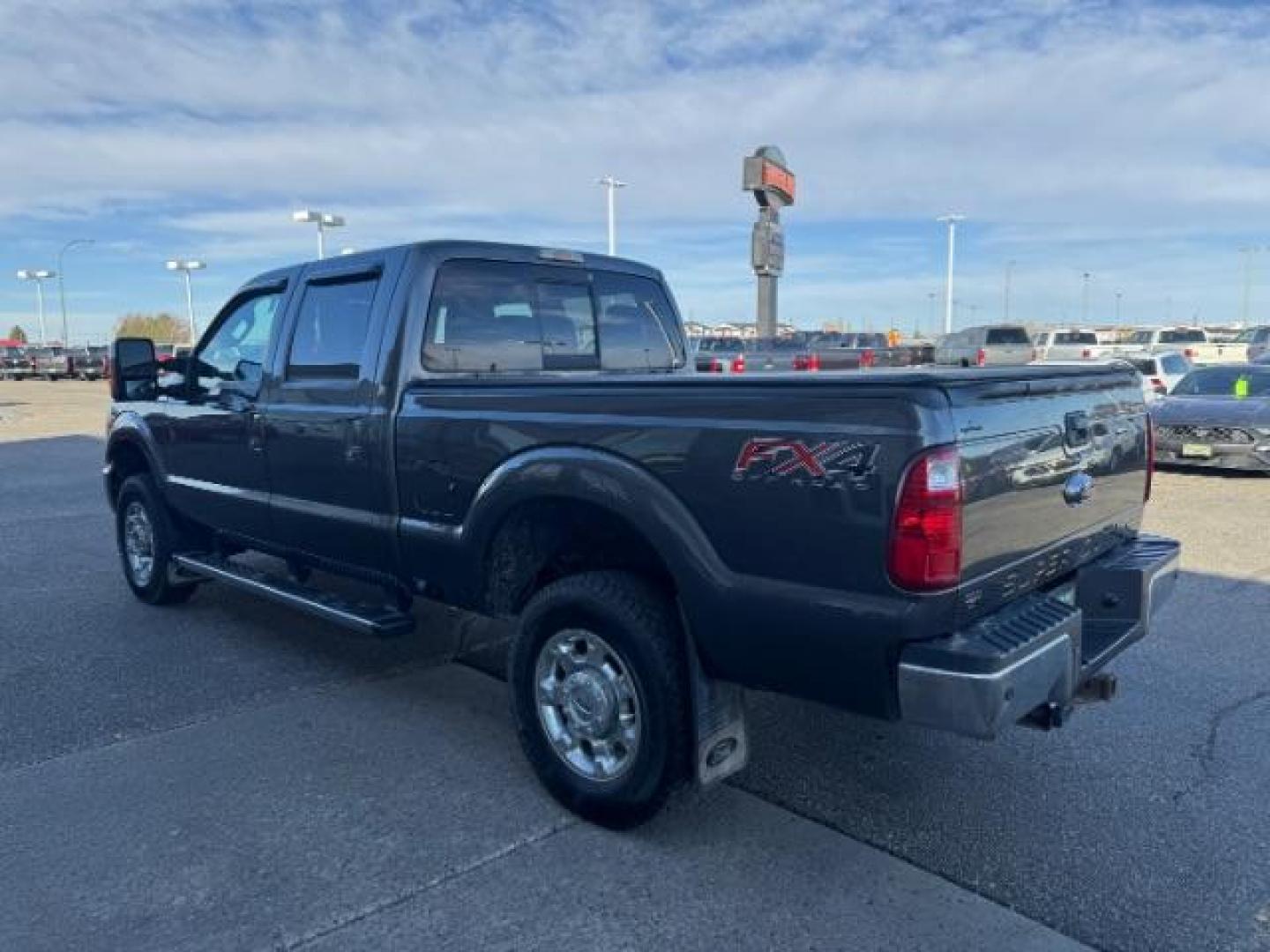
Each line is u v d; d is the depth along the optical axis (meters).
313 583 6.63
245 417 5.26
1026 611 3.19
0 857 3.40
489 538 3.96
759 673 3.21
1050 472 3.37
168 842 3.50
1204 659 5.34
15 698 4.87
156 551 6.27
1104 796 3.84
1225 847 3.46
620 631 3.43
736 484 3.14
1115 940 2.94
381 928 3.01
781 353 19.45
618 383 3.49
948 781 3.97
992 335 29.94
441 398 4.13
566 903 3.14
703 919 3.06
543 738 3.77
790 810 3.74
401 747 4.32
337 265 4.78
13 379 53.81
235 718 4.64
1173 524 9.24
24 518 10.03
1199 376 13.77
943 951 2.90
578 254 5.18
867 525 2.88
